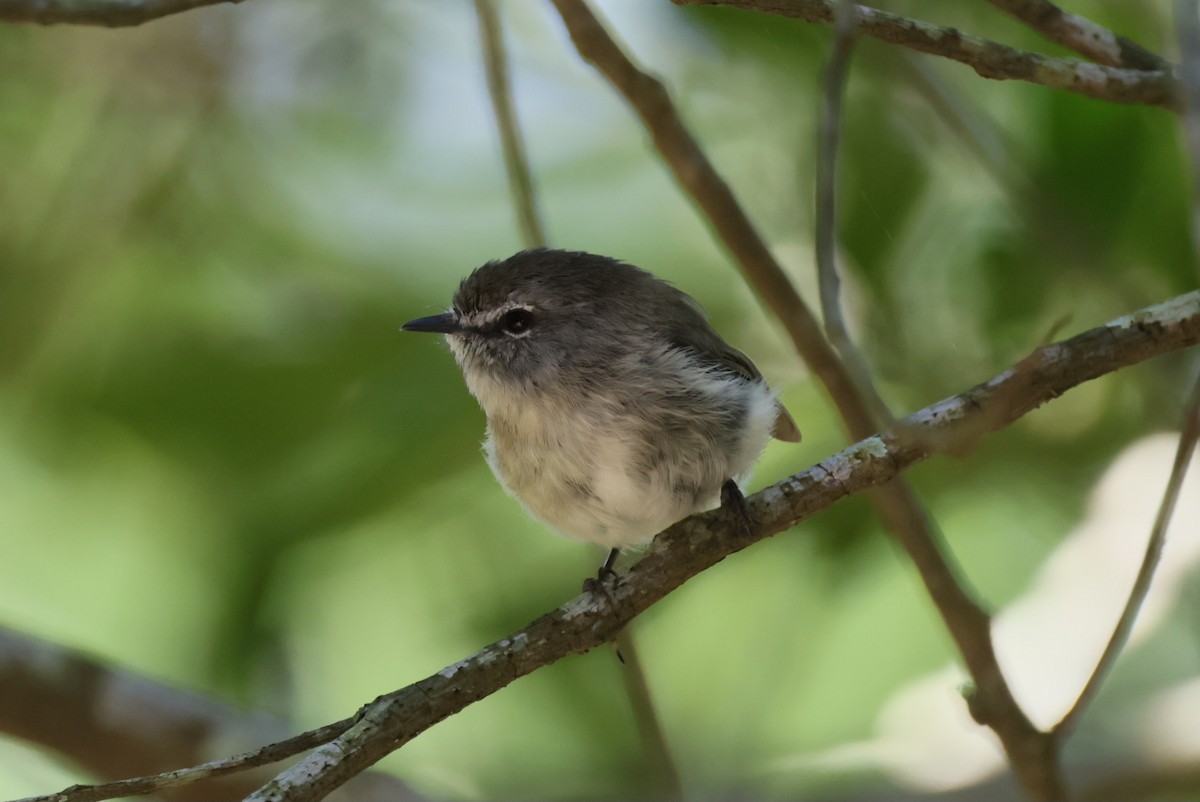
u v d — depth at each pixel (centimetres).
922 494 964
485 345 893
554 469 874
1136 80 685
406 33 1177
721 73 1038
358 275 1048
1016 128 955
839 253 916
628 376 855
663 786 868
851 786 1017
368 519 941
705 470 854
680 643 1102
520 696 1123
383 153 1139
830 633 1101
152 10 761
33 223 1095
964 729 1045
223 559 951
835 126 557
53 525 1127
